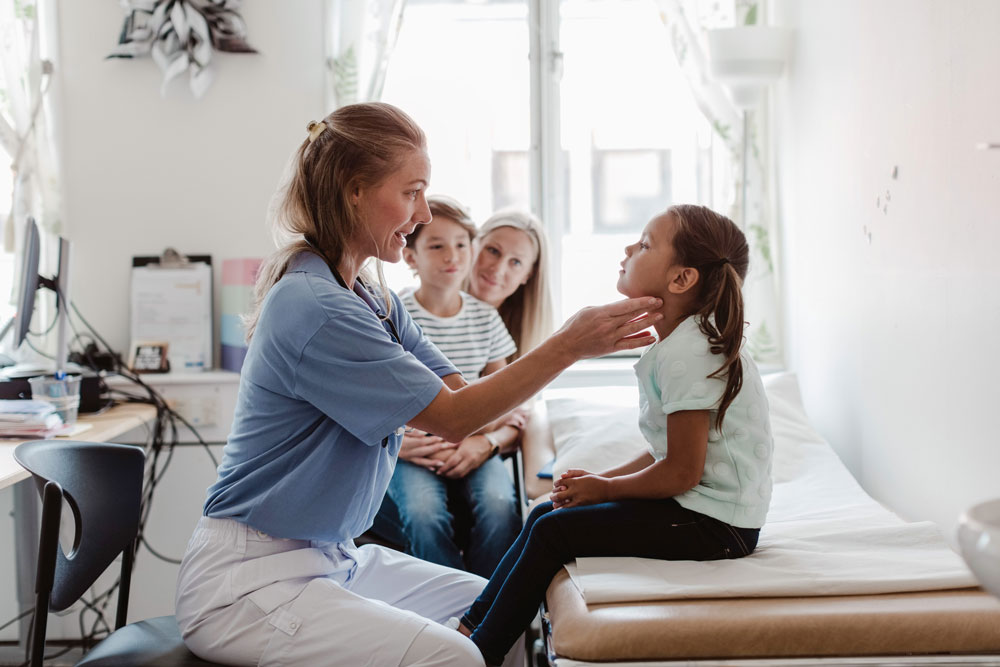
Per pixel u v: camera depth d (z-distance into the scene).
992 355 1.67
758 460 1.59
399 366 1.43
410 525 2.14
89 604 2.78
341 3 2.80
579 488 1.62
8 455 1.98
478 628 1.57
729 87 2.70
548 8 2.95
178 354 2.80
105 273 2.85
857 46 2.25
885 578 1.43
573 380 2.91
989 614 1.32
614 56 3.02
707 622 1.31
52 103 2.80
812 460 2.21
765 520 1.77
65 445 1.64
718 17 2.85
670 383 1.57
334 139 1.49
